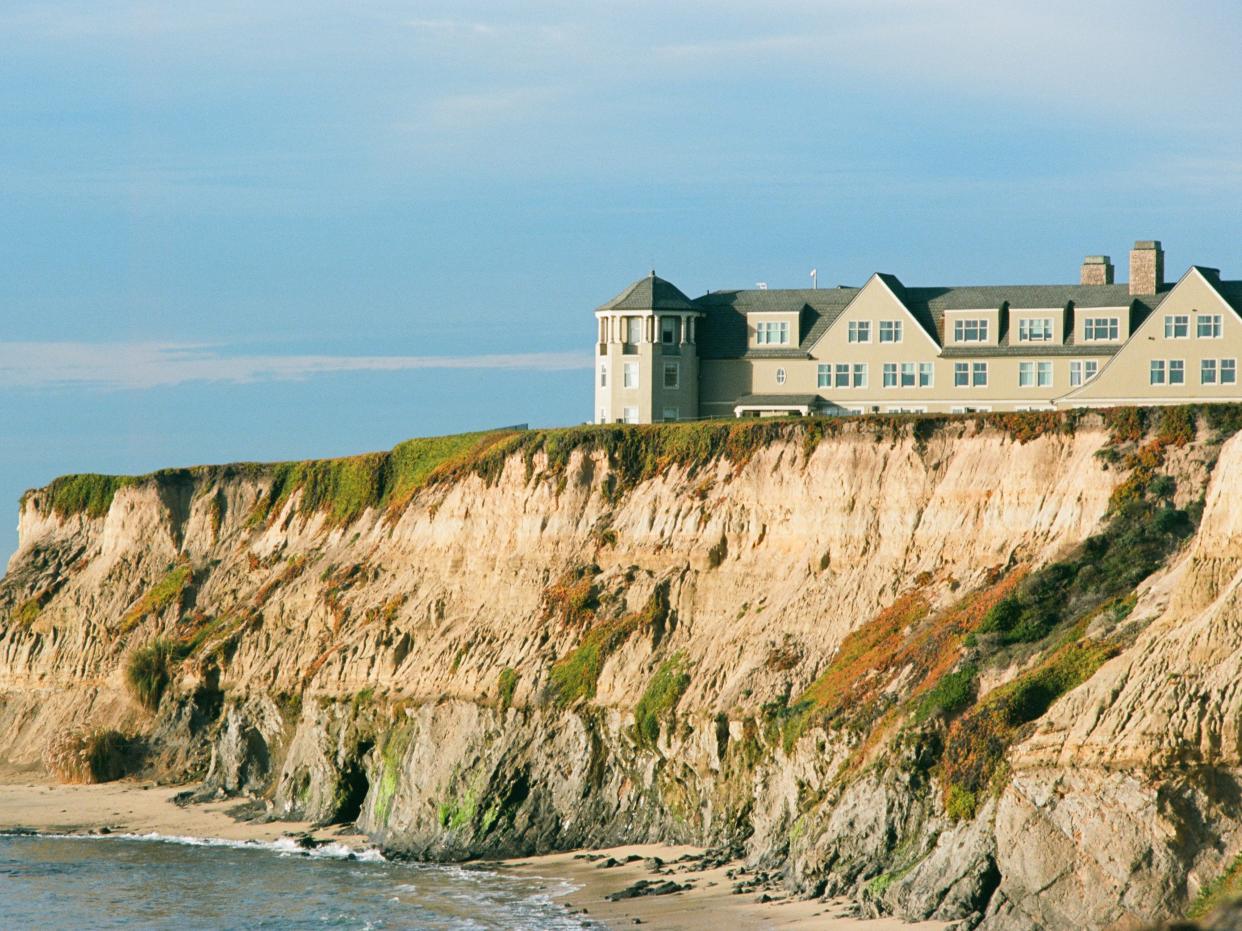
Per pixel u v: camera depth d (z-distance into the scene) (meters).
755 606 128.00
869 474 128.62
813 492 130.12
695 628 129.50
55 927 110.25
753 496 133.12
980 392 168.25
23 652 176.25
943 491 124.75
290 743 148.00
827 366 173.50
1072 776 85.81
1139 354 159.12
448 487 154.62
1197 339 157.25
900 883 92.44
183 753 157.00
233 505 177.88
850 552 126.50
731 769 115.81
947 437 127.12
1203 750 83.00
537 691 129.00
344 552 160.62
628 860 115.19
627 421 175.00
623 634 129.50
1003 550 119.19
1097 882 83.31
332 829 137.00
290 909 111.44
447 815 127.44
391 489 164.38
